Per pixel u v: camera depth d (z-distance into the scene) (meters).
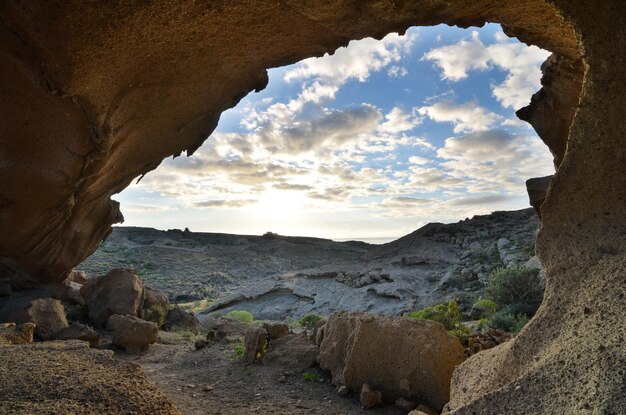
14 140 7.52
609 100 2.74
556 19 5.24
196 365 8.58
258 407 6.07
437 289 23.86
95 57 5.50
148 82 6.74
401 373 5.98
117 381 3.98
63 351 4.92
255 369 7.86
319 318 18.72
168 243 51.00
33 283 12.40
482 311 16.16
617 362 2.01
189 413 5.85
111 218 13.09
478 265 25.89
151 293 14.45
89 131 7.36
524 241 27.56
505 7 4.99
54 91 6.02
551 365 2.33
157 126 8.30
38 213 9.98
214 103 8.13
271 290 29.05
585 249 2.72
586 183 2.83
